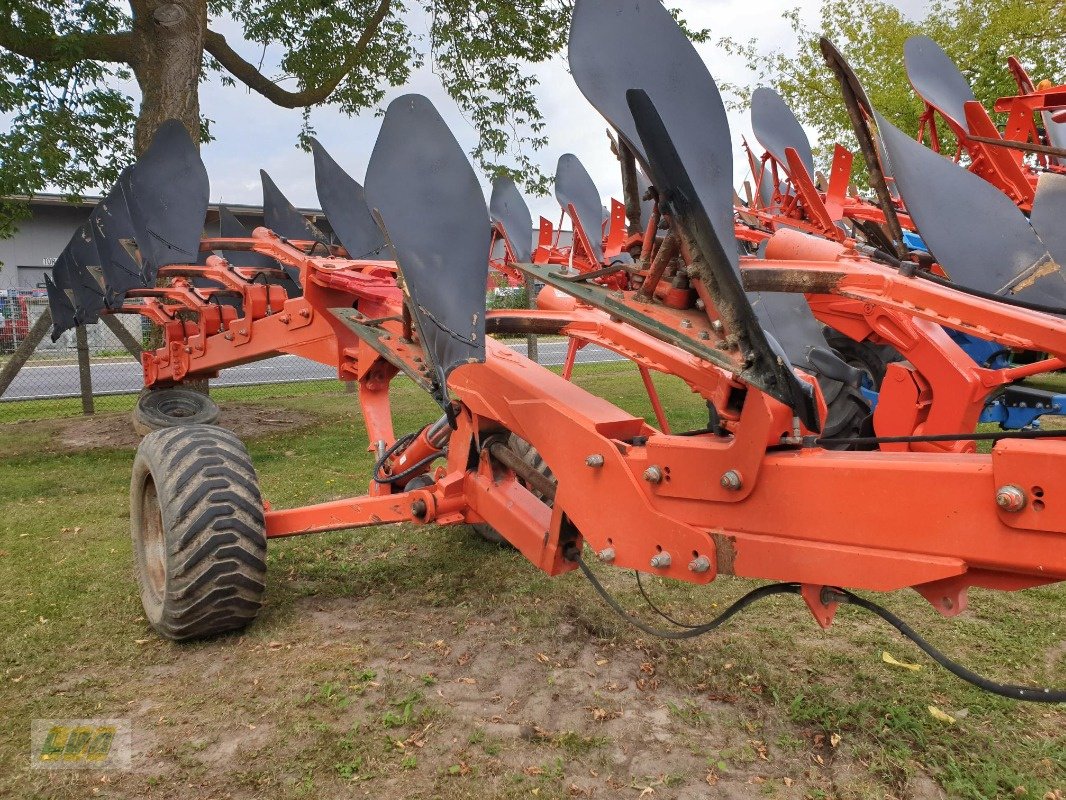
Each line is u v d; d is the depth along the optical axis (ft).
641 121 6.02
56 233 109.19
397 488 13.10
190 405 26.71
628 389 38.91
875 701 9.41
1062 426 26.55
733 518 7.52
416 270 8.18
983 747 8.54
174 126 20.63
